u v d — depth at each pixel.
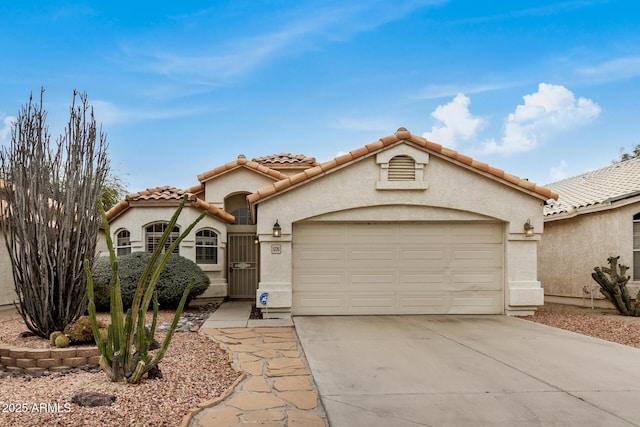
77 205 8.98
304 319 12.95
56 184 8.94
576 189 20.08
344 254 13.75
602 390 6.67
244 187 20.39
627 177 18.14
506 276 13.64
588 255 16.73
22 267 8.74
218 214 17.67
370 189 13.43
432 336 10.53
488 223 13.88
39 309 8.66
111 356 6.66
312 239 13.72
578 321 12.93
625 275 15.50
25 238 8.66
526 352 8.97
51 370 7.49
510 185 13.46
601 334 11.12
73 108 9.06
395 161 13.52
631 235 15.54
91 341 8.30
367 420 5.56
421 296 13.77
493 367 7.88
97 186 9.31
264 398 6.35
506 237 13.63
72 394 6.07
